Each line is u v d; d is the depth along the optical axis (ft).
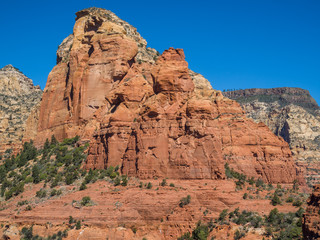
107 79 509.76
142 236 357.20
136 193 377.71
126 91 461.37
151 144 409.49
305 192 443.73
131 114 450.71
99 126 490.49
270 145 467.52
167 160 406.82
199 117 416.67
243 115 478.18
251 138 460.55
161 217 365.81
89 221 362.33
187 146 408.26
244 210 367.25
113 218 362.12
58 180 428.15
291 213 359.25
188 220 362.53
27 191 427.33
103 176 415.23
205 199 373.61
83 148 479.00
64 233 354.33
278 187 428.56
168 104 428.97
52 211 377.91
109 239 352.90
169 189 379.96
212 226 355.36
